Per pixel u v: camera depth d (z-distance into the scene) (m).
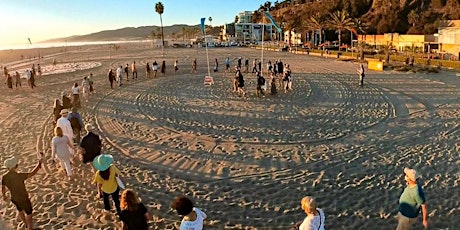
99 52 71.12
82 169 9.34
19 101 18.98
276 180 8.66
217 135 12.28
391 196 7.74
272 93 19.17
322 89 20.94
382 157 10.09
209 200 7.70
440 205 7.30
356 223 6.67
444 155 10.15
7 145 11.66
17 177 6.24
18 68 40.00
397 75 26.86
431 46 56.78
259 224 6.71
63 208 7.39
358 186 8.27
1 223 6.84
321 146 11.06
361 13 95.44
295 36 91.75
